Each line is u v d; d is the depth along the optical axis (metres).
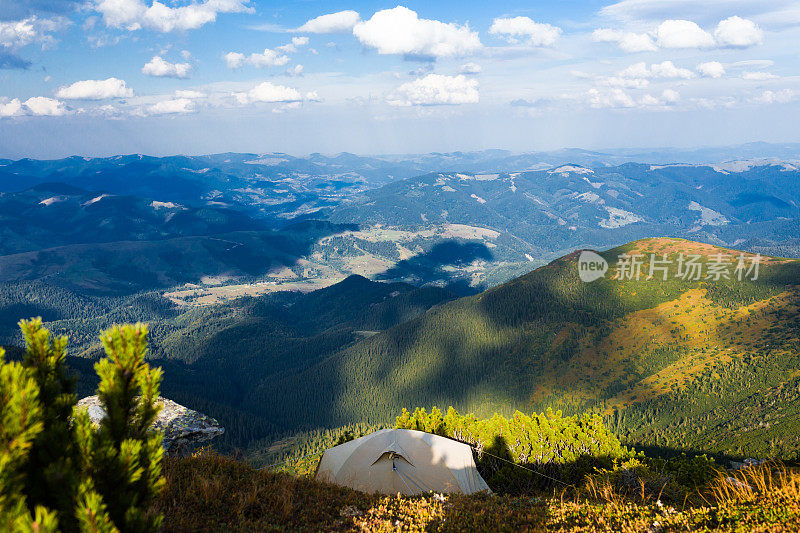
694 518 8.30
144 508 4.87
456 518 9.61
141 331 5.08
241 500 9.16
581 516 9.38
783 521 7.41
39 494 4.23
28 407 3.89
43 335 4.96
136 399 4.99
